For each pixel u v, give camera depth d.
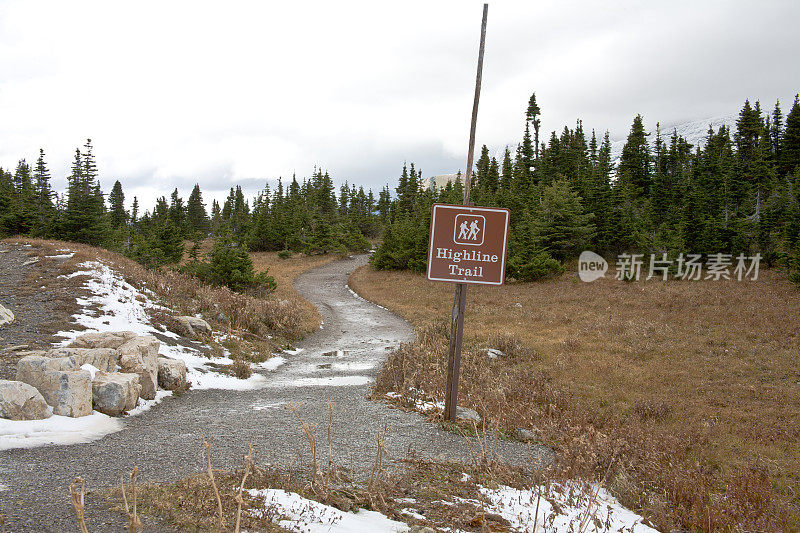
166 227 44.81
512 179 61.75
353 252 67.94
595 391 12.18
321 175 101.25
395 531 3.79
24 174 70.44
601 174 47.22
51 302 14.09
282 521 3.65
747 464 7.48
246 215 90.75
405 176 87.25
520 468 6.36
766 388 12.47
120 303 15.46
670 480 6.36
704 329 19.44
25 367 7.18
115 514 3.51
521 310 25.84
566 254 39.72
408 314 27.81
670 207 48.44
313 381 12.72
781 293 24.52
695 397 11.95
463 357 14.53
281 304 22.44
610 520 4.93
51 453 5.56
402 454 6.62
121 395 7.79
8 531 3.12
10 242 23.23
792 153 53.53
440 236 8.66
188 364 12.19
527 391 11.06
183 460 5.65
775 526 5.45
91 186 33.09
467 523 4.20
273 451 6.29
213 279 25.64
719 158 53.44
